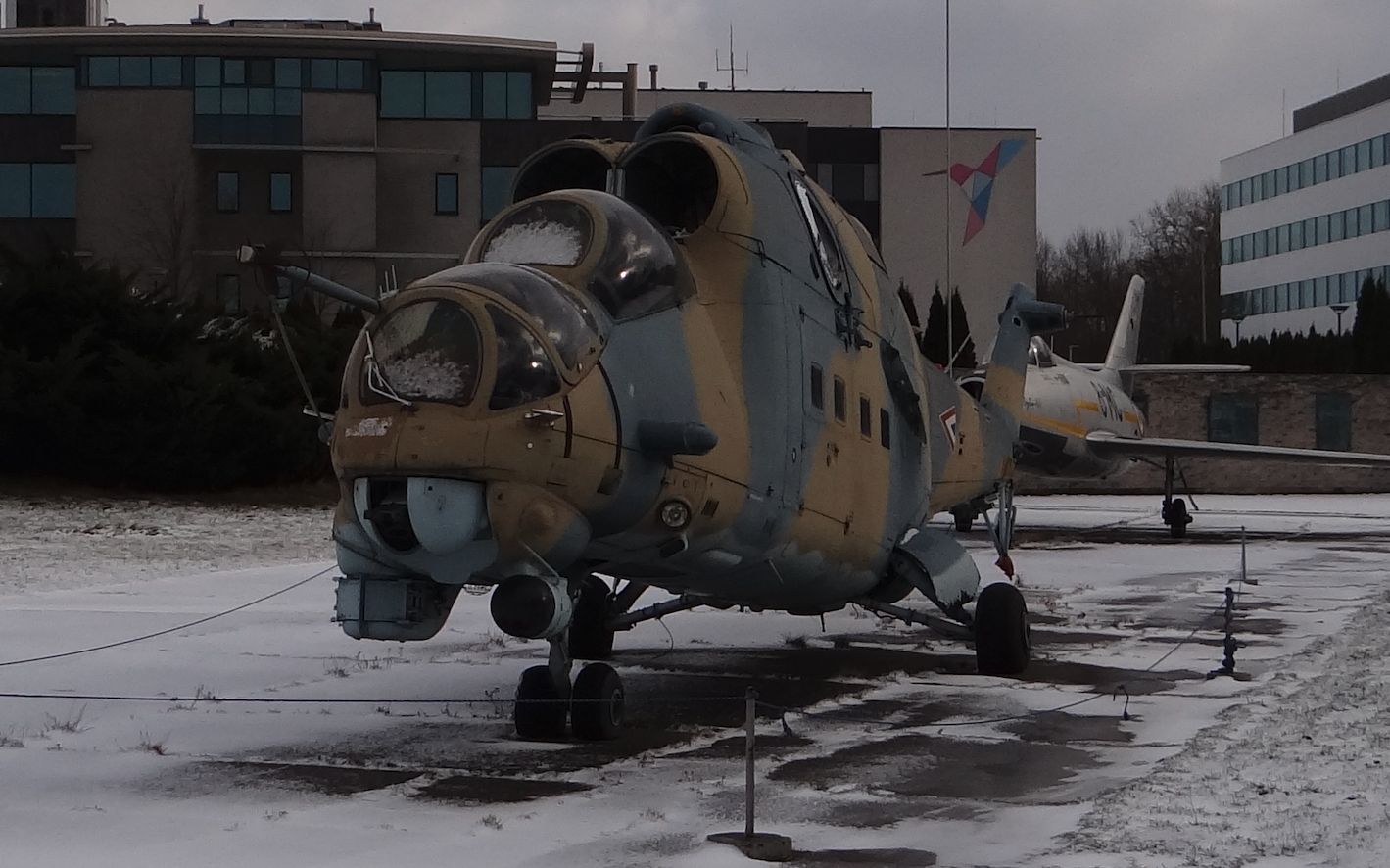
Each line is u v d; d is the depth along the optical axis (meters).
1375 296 58.84
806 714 11.45
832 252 12.47
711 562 10.62
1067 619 17.97
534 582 8.90
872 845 7.47
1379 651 14.76
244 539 26.94
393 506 8.80
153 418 32.91
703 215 11.41
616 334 9.51
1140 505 46.53
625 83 64.06
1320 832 7.43
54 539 25.77
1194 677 13.38
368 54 50.31
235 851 7.29
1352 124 79.44
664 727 10.86
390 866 7.04
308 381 36.56
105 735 10.37
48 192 50.06
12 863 7.08
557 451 8.75
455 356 8.75
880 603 13.77
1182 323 112.81
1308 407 54.25
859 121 71.44
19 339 33.09
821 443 11.50
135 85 49.62
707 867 7.05
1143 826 7.70
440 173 51.19
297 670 13.31
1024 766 9.47
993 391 17.19
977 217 54.88
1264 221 88.06
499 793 8.63
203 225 50.12
